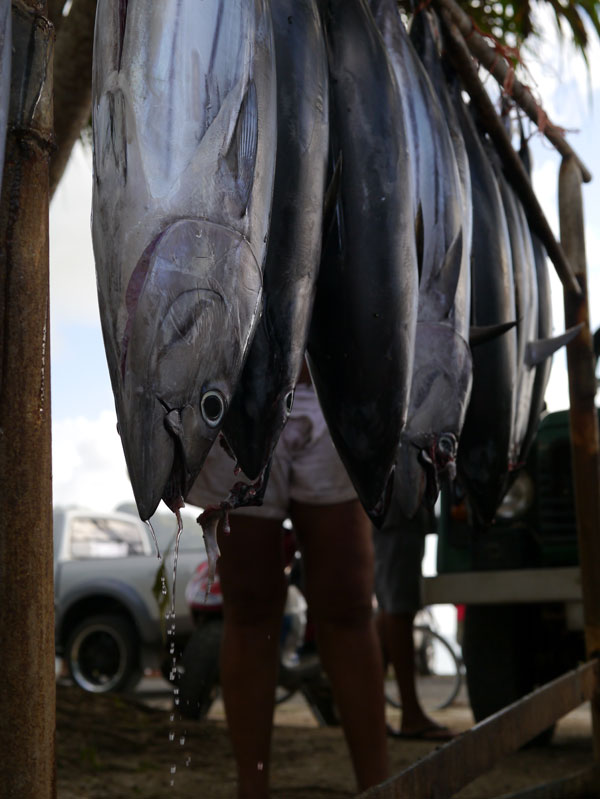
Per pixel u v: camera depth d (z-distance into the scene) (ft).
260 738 7.63
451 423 5.85
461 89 7.43
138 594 26.11
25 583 3.52
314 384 5.53
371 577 7.93
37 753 3.50
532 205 7.89
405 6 7.25
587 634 9.07
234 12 4.32
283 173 4.80
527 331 7.66
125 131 4.06
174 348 3.92
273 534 7.80
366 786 7.61
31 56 3.74
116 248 4.00
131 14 4.17
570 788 8.44
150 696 27.30
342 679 7.76
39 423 3.61
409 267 5.41
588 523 9.11
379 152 5.39
